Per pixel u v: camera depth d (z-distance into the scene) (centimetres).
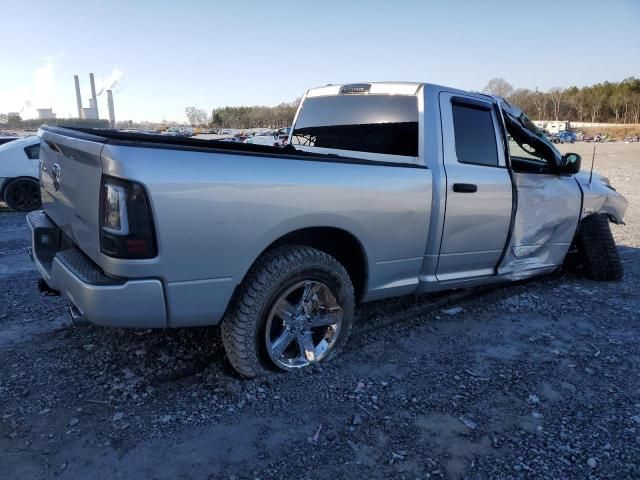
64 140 288
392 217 344
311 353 329
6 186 990
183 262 259
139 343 362
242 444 255
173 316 266
